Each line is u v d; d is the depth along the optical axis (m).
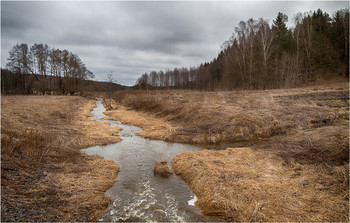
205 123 14.51
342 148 7.34
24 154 7.50
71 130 13.40
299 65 39.22
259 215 4.71
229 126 12.95
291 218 4.54
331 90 23.23
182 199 5.95
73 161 8.30
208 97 22.62
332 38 45.50
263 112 14.59
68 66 53.25
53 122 15.19
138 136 13.94
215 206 5.36
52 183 6.06
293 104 16.28
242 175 6.67
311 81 39.03
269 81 37.66
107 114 24.95
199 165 7.71
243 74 41.94
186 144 11.87
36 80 53.72
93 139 12.23
